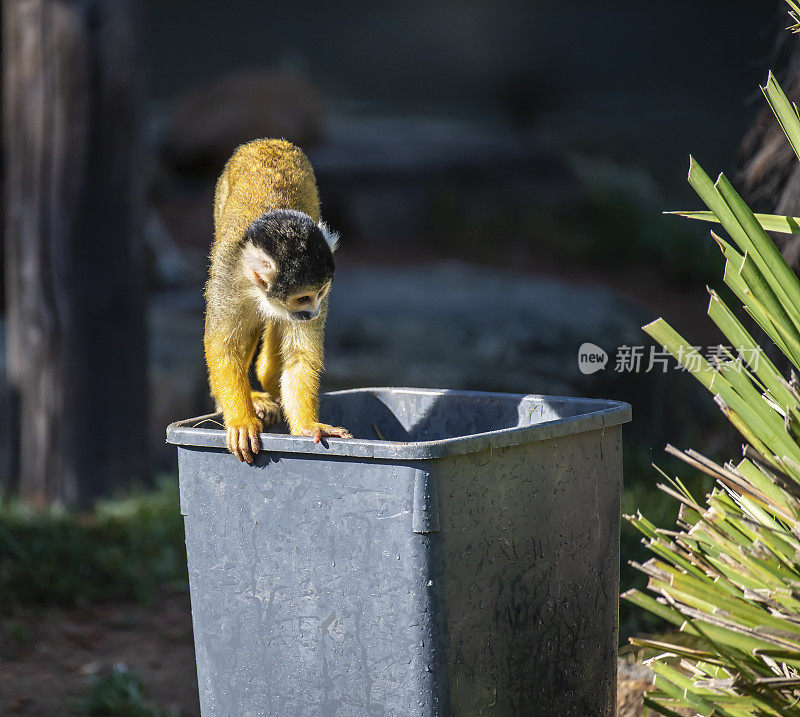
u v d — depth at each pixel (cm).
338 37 7094
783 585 465
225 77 3117
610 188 3056
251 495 504
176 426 532
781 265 467
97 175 1383
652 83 5291
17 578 1143
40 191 1382
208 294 700
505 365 1723
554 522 520
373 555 475
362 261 2683
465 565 477
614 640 572
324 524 486
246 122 2972
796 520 469
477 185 3031
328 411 662
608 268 2734
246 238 662
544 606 518
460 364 1711
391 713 481
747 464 487
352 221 2897
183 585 1140
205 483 517
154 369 1605
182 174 3022
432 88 5581
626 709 652
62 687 930
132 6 1391
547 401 582
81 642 1028
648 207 3003
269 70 3144
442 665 471
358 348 1764
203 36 6938
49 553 1184
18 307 1425
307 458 486
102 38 1364
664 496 1103
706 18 6700
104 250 1400
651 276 2658
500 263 2744
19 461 1530
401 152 3072
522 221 2927
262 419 686
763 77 1177
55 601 1112
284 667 505
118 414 1431
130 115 1402
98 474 1428
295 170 782
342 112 4278
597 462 543
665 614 475
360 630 483
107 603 1120
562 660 532
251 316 686
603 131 4016
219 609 521
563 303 2031
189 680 949
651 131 4031
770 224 502
